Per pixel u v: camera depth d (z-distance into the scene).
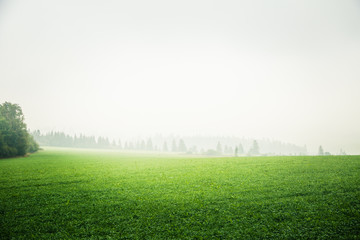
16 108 76.62
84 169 38.00
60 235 13.30
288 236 12.45
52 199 19.94
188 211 16.39
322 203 16.72
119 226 14.26
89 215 16.11
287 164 33.72
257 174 27.83
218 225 14.06
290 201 17.44
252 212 15.75
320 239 12.01
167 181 26.34
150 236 12.97
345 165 30.11
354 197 17.53
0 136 64.88
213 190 21.52
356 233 12.45
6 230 13.97
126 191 22.12
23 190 23.14
